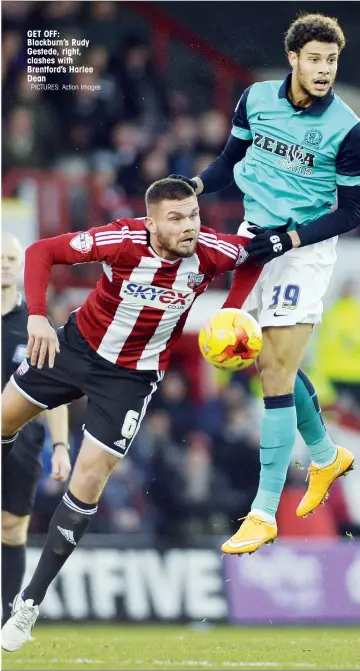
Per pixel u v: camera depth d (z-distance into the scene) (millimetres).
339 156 15570
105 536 27516
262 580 27297
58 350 15117
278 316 15789
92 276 33594
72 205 34969
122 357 15867
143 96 37094
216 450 32000
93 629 25875
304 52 15062
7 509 19172
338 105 15711
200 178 16766
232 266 15367
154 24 38000
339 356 34469
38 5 37031
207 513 30953
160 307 15508
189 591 27016
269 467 15977
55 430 19438
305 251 15961
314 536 30547
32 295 15023
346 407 34344
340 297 34469
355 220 15609
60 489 29469
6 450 17281
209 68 37531
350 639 22234
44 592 16266
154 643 19938
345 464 17328
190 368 33594
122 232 15008
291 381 16047
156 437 31906
